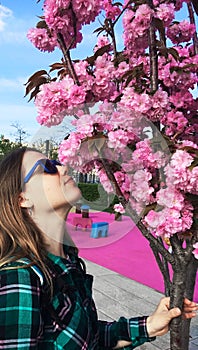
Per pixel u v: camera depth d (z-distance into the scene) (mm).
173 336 1504
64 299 1219
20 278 1098
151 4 1723
